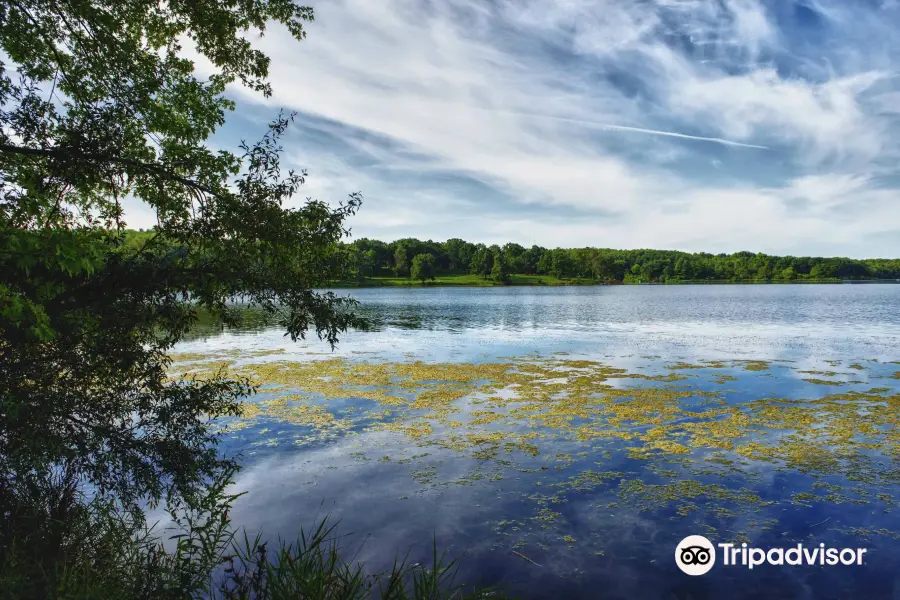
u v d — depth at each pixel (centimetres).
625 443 985
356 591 427
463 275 15525
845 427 1073
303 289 562
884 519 684
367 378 1595
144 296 511
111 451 520
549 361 1914
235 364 1848
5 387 441
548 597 529
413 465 873
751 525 672
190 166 552
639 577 562
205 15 612
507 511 709
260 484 791
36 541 427
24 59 535
